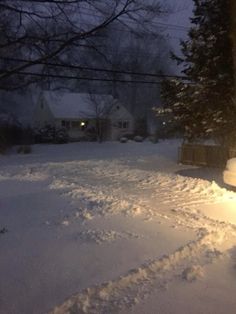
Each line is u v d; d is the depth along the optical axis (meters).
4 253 6.84
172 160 25.28
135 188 14.39
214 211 10.73
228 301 5.41
